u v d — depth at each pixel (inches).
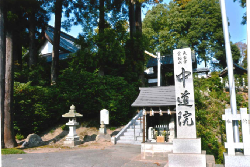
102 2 720.3
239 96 631.2
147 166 276.4
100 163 290.2
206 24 1151.6
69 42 1091.3
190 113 266.7
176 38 1154.7
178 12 1164.5
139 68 743.1
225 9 289.3
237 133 258.1
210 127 528.7
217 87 726.5
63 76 622.2
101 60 668.7
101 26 703.1
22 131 561.6
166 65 1066.1
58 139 533.3
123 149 405.7
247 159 232.7
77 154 352.5
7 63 440.5
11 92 436.5
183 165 247.9
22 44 848.3
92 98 605.6
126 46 753.6
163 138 334.6
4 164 275.9
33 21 797.2
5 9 408.8
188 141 255.8
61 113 604.7
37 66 767.1
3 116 395.9
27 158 315.3
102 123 514.3
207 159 298.0
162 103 331.0
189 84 273.4
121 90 631.2
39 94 571.2
